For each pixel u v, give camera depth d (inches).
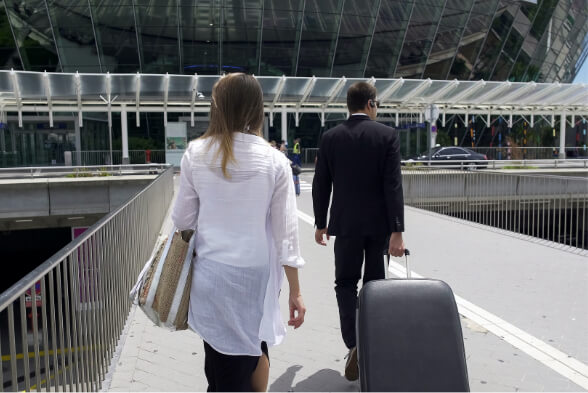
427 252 315.3
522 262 285.6
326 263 287.1
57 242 973.8
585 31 1675.7
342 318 139.2
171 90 983.0
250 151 84.3
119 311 178.1
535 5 1451.8
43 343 100.4
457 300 212.7
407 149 1391.5
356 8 1206.9
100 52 1162.0
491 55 1457.9
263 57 1206.3
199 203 86.8
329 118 1322.6
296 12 1178.0
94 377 135.4
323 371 147.4
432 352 88.4
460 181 545.0
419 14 1267.2
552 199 410.0
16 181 665.6
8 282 948.6
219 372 86.5
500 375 143.4
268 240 88.7
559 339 169.5
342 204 137.7
